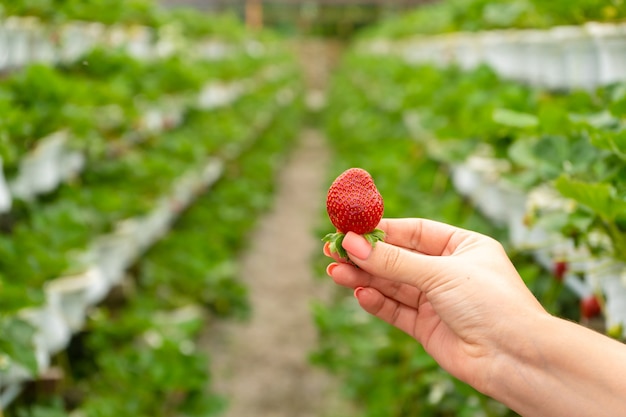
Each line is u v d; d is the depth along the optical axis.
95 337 1.11
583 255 0.73
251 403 1.23
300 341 1.47
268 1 7.24
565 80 1.11
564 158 0.72
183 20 2.63
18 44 1.21
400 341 1.10
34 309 0.83
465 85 1.39
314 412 1.21
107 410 0.96
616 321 0.68
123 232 1.20
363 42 6.19
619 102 0.70
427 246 0.55
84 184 1.34
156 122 1.63
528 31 1.31
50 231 0.99
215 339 1.46
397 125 2.36
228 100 2.90
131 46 1.74
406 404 1.00
